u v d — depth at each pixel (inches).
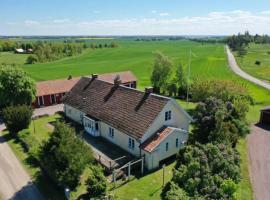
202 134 1225.4
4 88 1809.8
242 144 1453.0
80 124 1737.2
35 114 2015.3
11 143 1469.0
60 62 5836.6
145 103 1327.5
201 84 1905.8
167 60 2763.3
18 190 1037.8
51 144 1025.5
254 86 3046.3
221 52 7504.9
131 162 1204.5
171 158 1289.4
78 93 1809.8
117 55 7352.4
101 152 1318.9
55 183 1066.1
